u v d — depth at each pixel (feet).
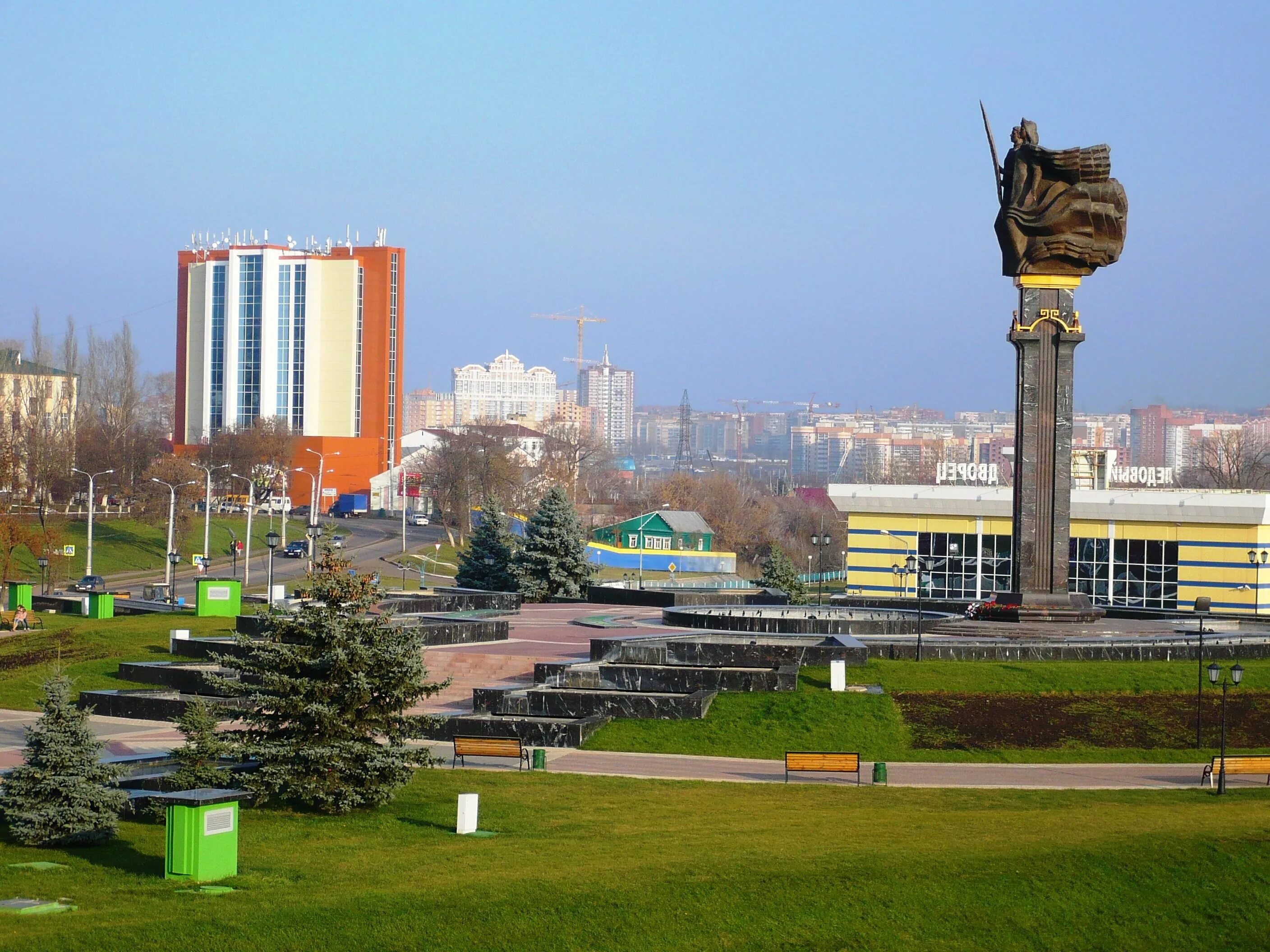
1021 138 230.89
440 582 459.73
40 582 432.66
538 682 194.90
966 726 176.24
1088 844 116.98
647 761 164.45
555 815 129.70
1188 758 166.81
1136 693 187.11
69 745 113.39
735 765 162.71
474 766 159.12
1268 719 178.09
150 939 88.63
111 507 617.62
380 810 130.62
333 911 95.35
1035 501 232.32
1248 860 115.14
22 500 504.02
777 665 200.03
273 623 133.90
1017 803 139.23
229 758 139.03
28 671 222.28
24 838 111.55
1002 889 107.45
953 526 399.65
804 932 98.94
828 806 136.15
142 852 111.55
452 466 623.77
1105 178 226.58
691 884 103.91
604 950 94.27
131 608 320.29
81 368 635.25
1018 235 228.43
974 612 238.27
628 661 205.36
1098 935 103.81
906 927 101.35
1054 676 192.54
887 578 405.80
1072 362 230.48
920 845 116.26
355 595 134.00
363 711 132.46
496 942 93.71
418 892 100.37
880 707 181.47
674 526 567.59
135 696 186.19
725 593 331.77
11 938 86.79
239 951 88.84
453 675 215.92
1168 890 110.32
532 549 352.90
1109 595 379.96
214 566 495.82
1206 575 368.27
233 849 104.53
